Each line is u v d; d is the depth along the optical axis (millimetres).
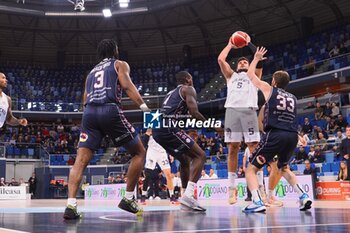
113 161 23734
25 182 23453
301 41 25312
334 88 22156
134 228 2984
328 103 19344
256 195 4855
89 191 18516
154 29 28500
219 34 28344
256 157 4980
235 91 5988
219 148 18953
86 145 4086
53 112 26172
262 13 26250
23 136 25047
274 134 4934
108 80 4105
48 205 9961
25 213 5539
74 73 30016
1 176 22062
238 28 27344
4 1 25062
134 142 4176
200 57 28984
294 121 5117
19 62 30438
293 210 5332
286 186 10516
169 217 4172
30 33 29359
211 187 12812
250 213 4723
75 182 4020
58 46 30188
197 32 28969
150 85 27000
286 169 5395
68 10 24797
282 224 3219
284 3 24656
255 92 6000
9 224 3428
